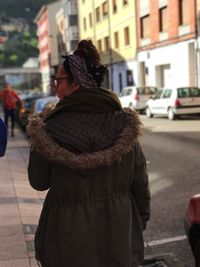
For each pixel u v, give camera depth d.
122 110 2.71
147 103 26.11
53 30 90.12
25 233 5.41
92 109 2.63
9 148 14.12
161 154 12.22
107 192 2.58
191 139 15.05
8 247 4.96
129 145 2.58
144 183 2.74
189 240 4.30
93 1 53.16
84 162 2.48
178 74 31.80
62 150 2.50
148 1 36.09
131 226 2.64
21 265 4.49
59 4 90.00
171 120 23.08
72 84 2.68
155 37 35.16
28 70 118.00
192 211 4.27
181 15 30.91
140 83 39.16
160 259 4.89
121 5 42.91
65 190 2.55
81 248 2.50
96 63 2.73
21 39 152.62
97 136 2.57
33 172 2.66
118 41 44.84
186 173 9.47
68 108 2.62
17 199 7.14
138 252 2.71
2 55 146.50
